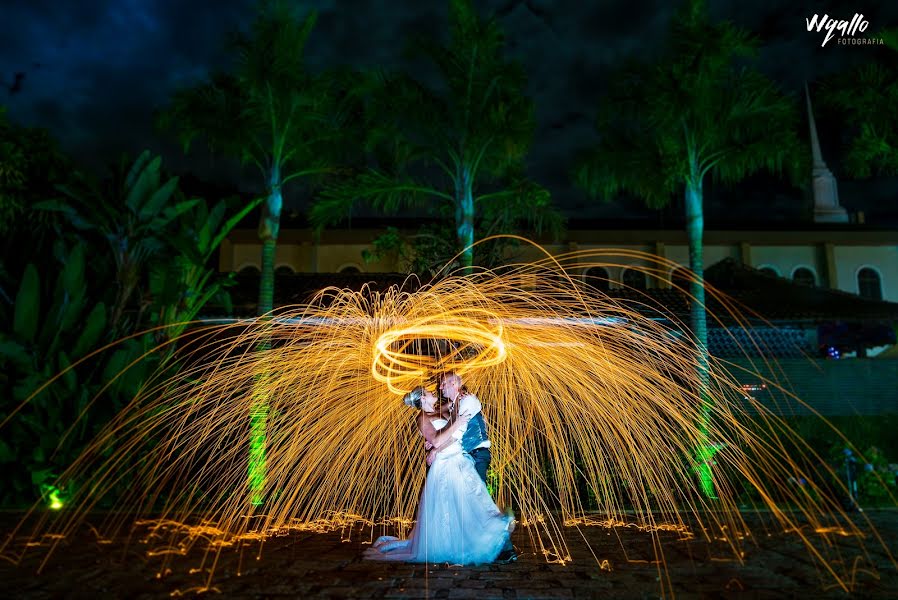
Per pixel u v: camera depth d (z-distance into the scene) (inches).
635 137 452.1
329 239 980.6
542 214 491.8
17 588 179.3
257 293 610.9
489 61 436.5
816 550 228.7
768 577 190.4
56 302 361.1
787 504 322.3
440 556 205.3
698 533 263.1
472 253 450.9
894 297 1063.6
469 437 212.2
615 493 331.9
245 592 173.5
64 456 340.8
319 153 450.6
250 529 278.2
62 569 202.1
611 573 194.7
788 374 614.9
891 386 612.1
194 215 446.3
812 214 1259.2
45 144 433.7
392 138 453.1
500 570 198.2
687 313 619.5
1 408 343.6
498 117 426.6
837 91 467.5
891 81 459.5
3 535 263.0
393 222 1024.9
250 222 1004.6
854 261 1070.4
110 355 375.2
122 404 360.2
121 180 402.9
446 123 446.0
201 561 212.8
